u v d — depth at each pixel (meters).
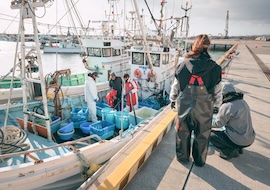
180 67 2.04
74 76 8.66
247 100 5.01
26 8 3.33
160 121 3.44
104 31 9.84
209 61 1.90
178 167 2.42
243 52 19.77
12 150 3.53
